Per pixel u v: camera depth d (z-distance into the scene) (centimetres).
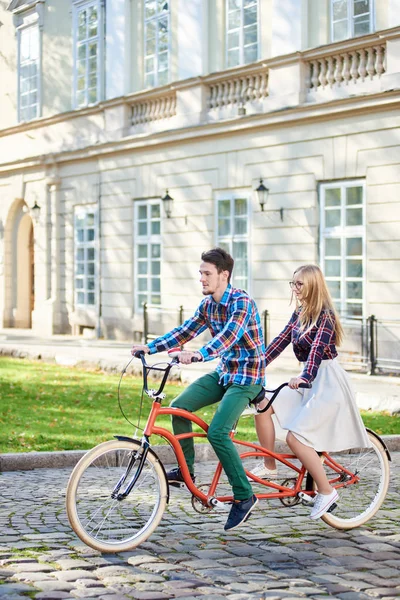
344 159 1750
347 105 1716
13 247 2908
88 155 2461
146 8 2306
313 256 1823
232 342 562
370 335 1591
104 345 2167
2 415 1171
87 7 2530
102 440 977
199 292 2106
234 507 577
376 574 504
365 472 636
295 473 681
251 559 531
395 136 1655
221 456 570
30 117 2809
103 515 557
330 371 601
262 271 1938
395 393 1294
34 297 2805
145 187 2272
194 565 516
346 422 597
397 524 628
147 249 2286
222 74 2012
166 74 2247
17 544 555
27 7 2777
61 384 1526
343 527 610
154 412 568
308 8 1844
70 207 2594
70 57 2612
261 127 1917
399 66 1641
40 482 784
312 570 510
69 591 463
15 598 446
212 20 2094
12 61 2894
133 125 2325
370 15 1744
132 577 490
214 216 2062
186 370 1588
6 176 2886
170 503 688
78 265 2569
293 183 1861
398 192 1653
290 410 599
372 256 1703
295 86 1836
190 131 2088
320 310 600
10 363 1922
